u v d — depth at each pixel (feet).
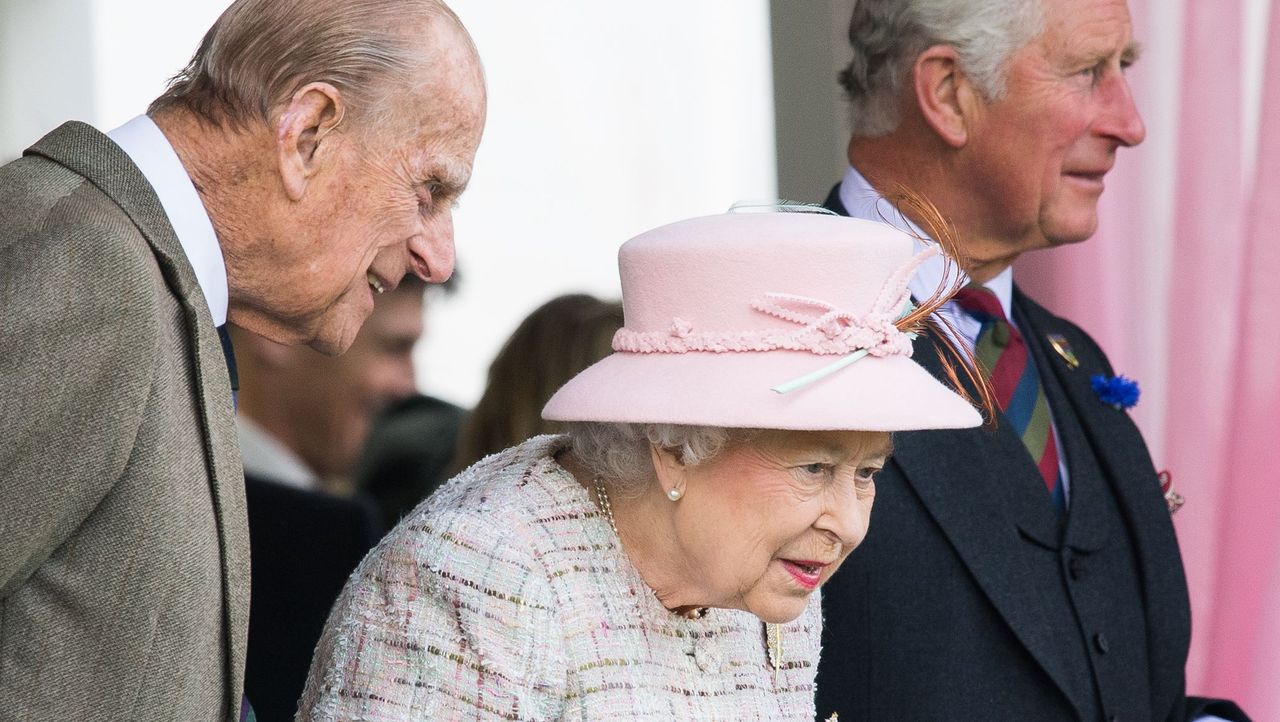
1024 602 30.86
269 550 36.35
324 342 23.61
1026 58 32.81
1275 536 40.96
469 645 22.07
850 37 35.81
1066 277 42.42
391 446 49.85
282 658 35.88
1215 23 40.88
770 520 22.20
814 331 21.84
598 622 23.03
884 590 30.22
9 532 18.88
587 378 22.98
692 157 51.52
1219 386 41.24
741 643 24.85
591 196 53.36
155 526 19.62
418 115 22.49
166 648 19.86
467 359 57.31
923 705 30.04
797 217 23.40
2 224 19.48
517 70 53.16
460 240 53.62
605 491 23.89
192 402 20.42
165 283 20.22
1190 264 41.22
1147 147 41.83
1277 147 40.52
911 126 34.24
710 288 22.20
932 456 31.14
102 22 53.06
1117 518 34.22
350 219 22.36
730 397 21.33
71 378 18.89
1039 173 33.32
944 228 24.66
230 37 21.71
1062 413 34.42
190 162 21.54
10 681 19.45
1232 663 41.27
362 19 22.08
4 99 52.03
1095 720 31.68
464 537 22.61
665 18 51.42
